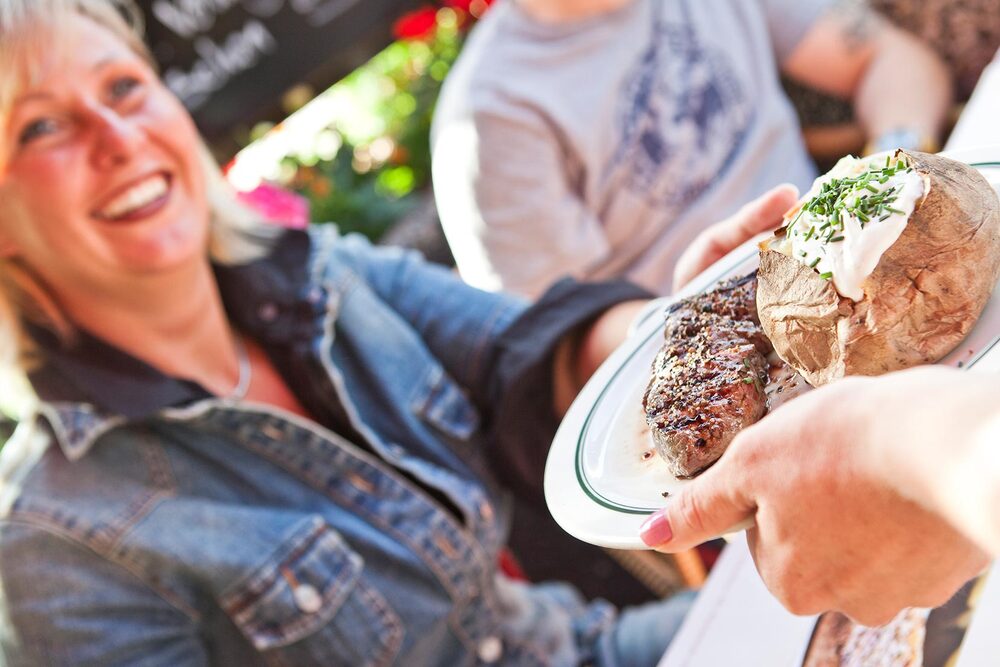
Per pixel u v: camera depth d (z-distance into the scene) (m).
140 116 1.39
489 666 1.59
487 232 2.16
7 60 1.27
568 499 0.89
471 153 2.14
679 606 1.71
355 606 1.44
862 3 2.33
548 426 1.62
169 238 1.39
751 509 0.73
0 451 1.52
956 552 0.64
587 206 2.18
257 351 1.61
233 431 1.47
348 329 1.64
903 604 0.69
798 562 0.71
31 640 1.34
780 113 2.26
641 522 0.81
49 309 1.37
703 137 2.16
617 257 2.22
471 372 1.65
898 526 0.64
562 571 2.28
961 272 0.77
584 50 2.12
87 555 1.37
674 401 0.88
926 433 0.59
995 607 0.86
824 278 0.81
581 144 2.10
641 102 2.14
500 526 1.67
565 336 1.53
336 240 1.77
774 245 0.89
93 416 1.39
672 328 0.97
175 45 2.52
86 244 1.34
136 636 1.38
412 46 3.56
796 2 2.37
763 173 2.22
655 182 2.16
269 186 2.66
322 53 2.82
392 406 1.61
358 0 2.87
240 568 1.40
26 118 1.29
